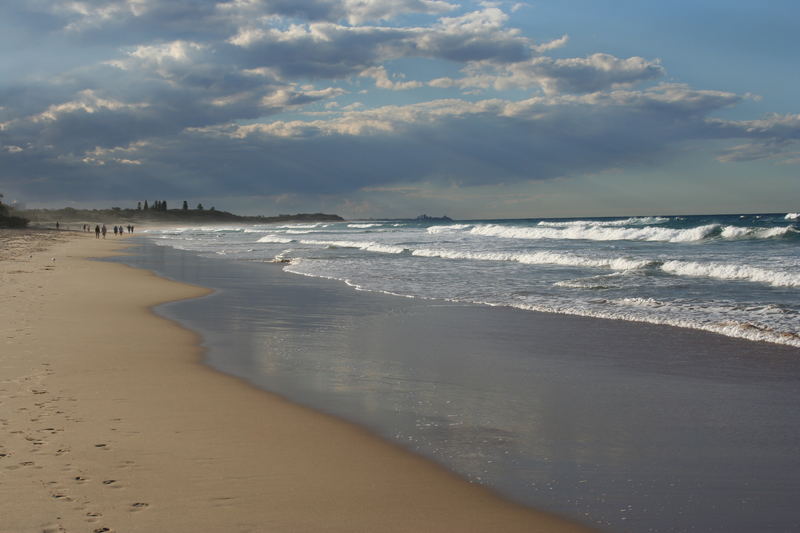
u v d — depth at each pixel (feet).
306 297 53.78
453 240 159.22
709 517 13.39
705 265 65.00
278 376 25.90
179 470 15.33
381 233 242.17
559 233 163.02
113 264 92.43
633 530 12.78
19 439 17.01
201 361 28.58
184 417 19.80
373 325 39.37
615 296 51.13
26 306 44.11
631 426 19.57
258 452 16.85
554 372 26.86
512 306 47.01
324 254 115.96
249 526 12.44
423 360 29.25
